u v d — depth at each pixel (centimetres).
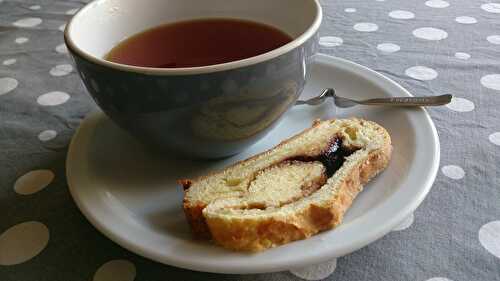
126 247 19
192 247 18
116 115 22
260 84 20
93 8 26
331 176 22
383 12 41
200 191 21
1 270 20
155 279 19
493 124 27
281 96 22
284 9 28
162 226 20
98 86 21
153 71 19
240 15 30
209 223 19
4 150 28
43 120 30
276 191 21
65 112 31
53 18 45
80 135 26
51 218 22
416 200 20
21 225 22
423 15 40
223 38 28
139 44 28
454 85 31
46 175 25
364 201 21
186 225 21
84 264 20
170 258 18
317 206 19
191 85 20
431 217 21
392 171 22
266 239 18
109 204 21
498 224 20
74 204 23
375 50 36
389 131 25
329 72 30
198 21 30
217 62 26
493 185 22
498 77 31
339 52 36
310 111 28
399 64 33
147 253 18
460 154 25
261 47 27
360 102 27
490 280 18
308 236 19
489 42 35
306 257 17
